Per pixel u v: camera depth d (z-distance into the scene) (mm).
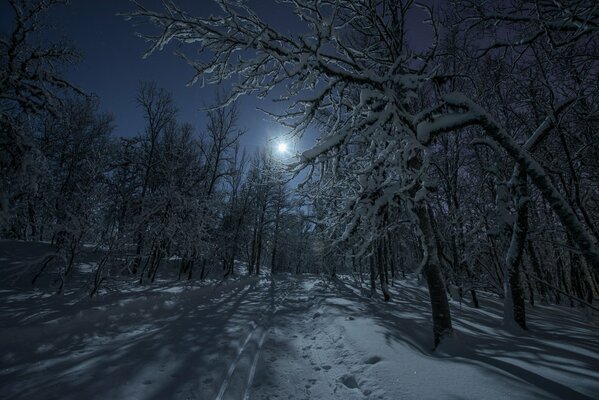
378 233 6254
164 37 4758
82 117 21797
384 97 5125
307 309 11773
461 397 3389
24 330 5527
